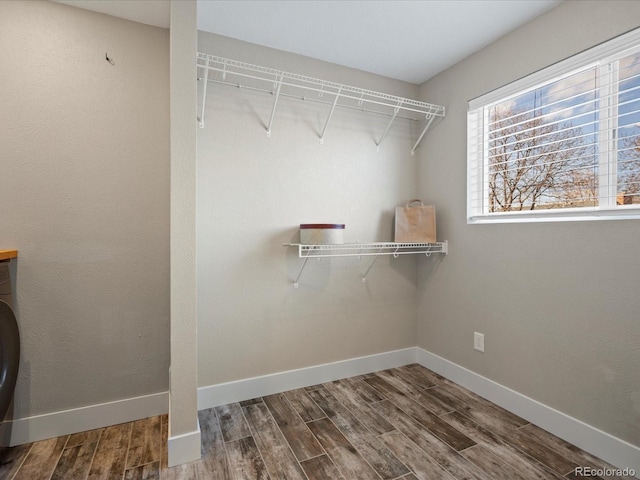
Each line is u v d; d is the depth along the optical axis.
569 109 1.71
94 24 1.75
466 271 2.27
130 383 1.86
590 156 1.67
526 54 1.90
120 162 1.81
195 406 1.55
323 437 1.71
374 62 2.35
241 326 2.10
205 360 2.01
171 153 1.50
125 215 1.83
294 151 2.24
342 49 2.18
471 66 2.24
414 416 1.91
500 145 2.13
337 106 2.38
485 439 1.70
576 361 1.66
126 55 1.82
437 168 2.50
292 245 2.20
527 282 1.89
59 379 1.71
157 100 1.89
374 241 2.52
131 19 1.82
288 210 2.22
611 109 1.58
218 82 2.02
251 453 1.58
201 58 1.76
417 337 2.72
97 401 1.79
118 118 1.81
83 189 1.74
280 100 2.19
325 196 2.34
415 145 2.63
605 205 1.62
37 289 1.67
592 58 1.60
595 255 1.59
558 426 1.72
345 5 1.76
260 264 2.14
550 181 1.88
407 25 1.93
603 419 1.55
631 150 1.53
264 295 2.16
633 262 1.46
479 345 2.17
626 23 1.48
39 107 1.65
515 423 1.84
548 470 1.47
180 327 1.52
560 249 1.73
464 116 2.29
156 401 1.91
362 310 2.50
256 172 2.12
